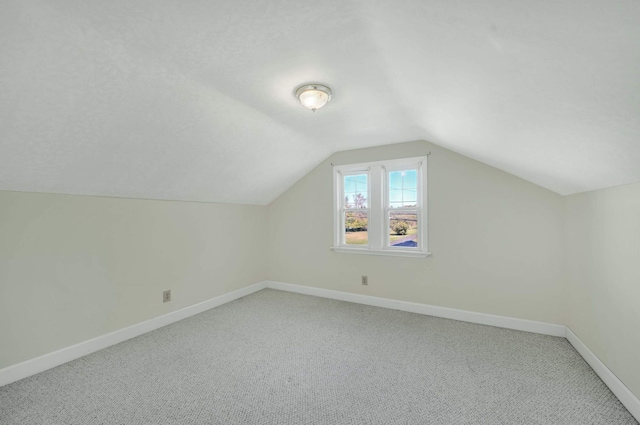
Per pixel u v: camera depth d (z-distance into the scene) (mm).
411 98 2066
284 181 4020
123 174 2410
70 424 1589
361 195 3836
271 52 1548
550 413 1660
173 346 2529
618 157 1443
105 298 2553
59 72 1436
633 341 1625
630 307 1655
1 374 1953
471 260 3062
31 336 2105
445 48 1260
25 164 1876
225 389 1905
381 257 3570
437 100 1914
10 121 1571
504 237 2910
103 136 1947
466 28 1063
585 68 987
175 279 3164
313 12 1229
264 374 2082
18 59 1306
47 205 2207
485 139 2252
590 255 2162
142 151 2252
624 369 1714
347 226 3941
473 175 3051
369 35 1379
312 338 2670
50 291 2213
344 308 3512
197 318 3209
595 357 2066
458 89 1607
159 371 2123
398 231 3572
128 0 1144
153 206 2959
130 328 2721
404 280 3428
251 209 4234
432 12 1049
